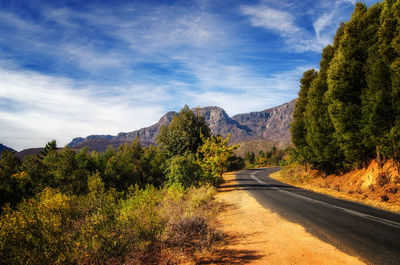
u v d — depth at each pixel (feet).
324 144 59.98
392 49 36.50
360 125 44.21
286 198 40.11
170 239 17.42
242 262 13.85
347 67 46.78
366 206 30.53
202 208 31.22
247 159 306.35
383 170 40.16
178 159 51.60
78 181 87.25
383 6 40.24
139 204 25.89
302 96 81.00
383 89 37.93
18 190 71.72
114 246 14.33
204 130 73.15
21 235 12.78
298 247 15.88
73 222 16.74
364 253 14.02
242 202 37.86
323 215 25.48
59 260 12.08
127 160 140.97
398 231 18.33
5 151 111.65
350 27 47.37
